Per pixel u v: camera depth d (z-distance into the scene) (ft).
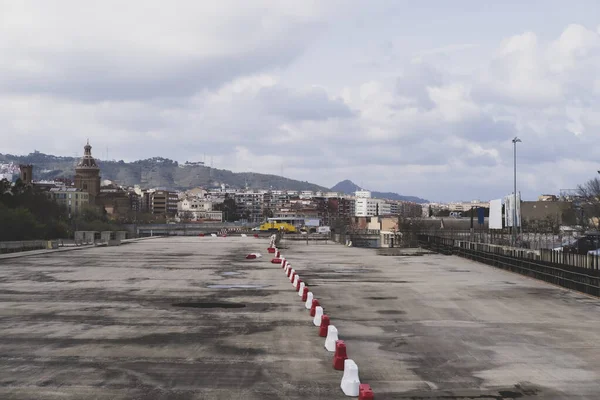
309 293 86.07
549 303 92.07
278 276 135.23
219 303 90.43
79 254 216.74
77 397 42.19
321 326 64.90
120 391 43.70
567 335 66.85
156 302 91.15
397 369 51.52
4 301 91.76
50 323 72.13
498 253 164.96
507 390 45.57
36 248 260.62
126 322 73.10
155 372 49.24
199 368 50.62
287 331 67.46
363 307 87.56
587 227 322.75
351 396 42.93
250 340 62.34
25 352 56.29
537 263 129.90
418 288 111.86
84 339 62.49
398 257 204.44
